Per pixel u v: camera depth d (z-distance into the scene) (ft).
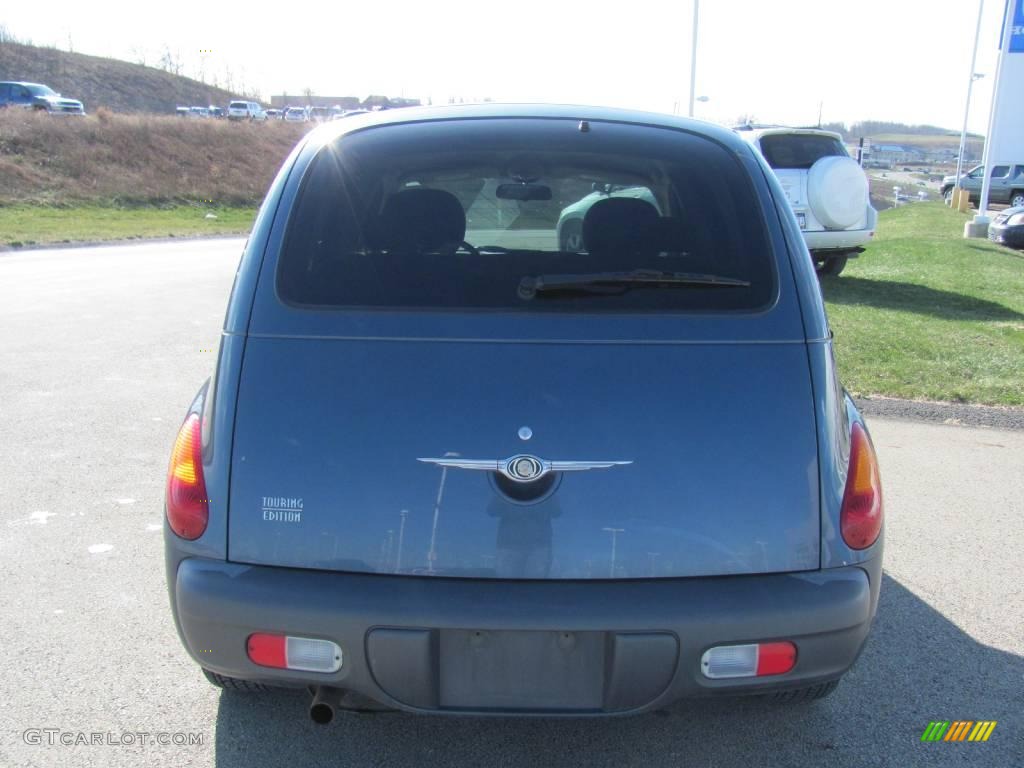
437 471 7.31
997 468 17.79
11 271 44.73
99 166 105.60
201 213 100.94
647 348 7.64
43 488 15.51
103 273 44.65
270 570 7.39
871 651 10.93
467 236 9.77
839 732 9.35
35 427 18.92
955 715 9.66
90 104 212.64
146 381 22.86
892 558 13.62
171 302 35.40
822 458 7.59
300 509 7.37
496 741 9.12
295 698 9.71
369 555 7.32
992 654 10.89
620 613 7.14
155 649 10.59
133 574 12.42
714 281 7.97
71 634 10.85
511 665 7.33
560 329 7.68
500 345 7.63
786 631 7.34
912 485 16.83
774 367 7.69
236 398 7.60
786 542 7.44
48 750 8.73
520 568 7.26
